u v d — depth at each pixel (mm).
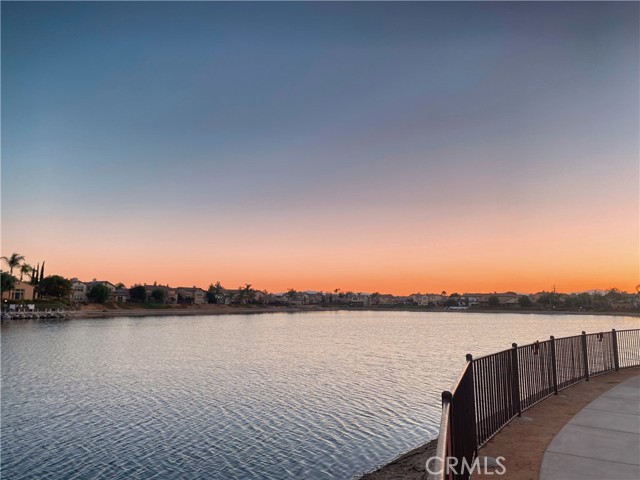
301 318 159375
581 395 10453
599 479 5664
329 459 16969
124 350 53781
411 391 28984
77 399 27641
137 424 22078
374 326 109188
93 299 150125
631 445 6875
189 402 26516
